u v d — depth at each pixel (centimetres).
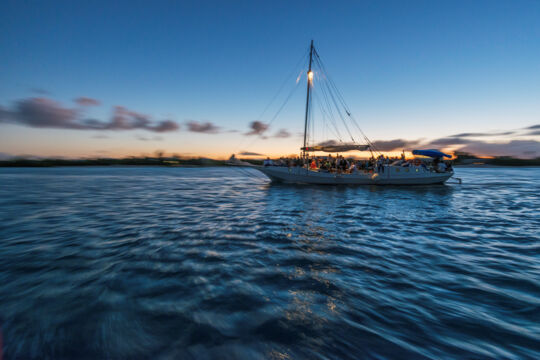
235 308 329
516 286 389
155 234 700
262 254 541
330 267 469
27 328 288
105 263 486
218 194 1730
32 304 339
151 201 1378
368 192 1847
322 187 2170
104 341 267
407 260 507
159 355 247
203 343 263
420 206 1220
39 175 4359
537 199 1516
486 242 635
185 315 313
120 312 320
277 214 1010
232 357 244
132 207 1174
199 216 964
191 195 1672
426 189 2131
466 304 338
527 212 1072
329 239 659
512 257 524
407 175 2286
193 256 526
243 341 266
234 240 646
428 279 417
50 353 251
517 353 247
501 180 3503
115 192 1847
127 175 4584
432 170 2408
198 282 405
